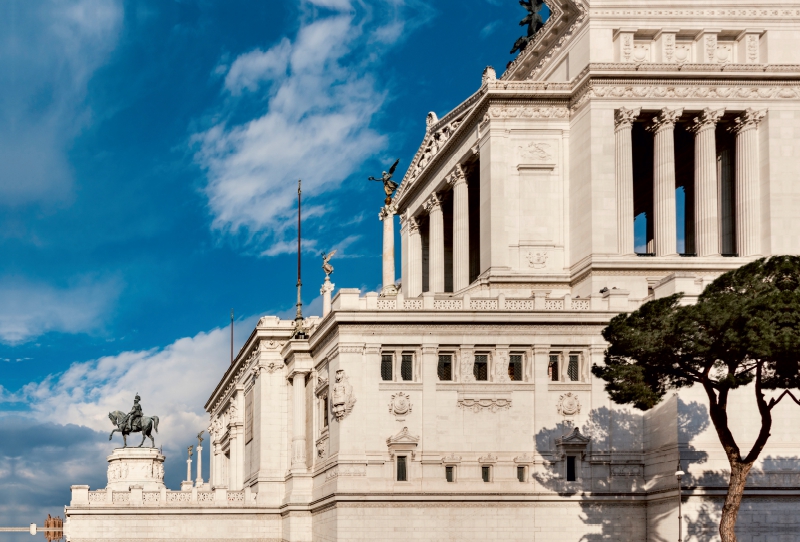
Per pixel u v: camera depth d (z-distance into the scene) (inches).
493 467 3863.2
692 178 5433.1
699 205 4699.8
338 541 3801.7
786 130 4704.7
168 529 4466.0
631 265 4532.5
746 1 4813.0
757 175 4717.0
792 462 3693.4
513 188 4788.4
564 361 3932.1
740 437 3722.9
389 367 3924.7
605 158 4645.7
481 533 3823.8
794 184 4672.7
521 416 3895.2
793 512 3666.3
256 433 4761.3
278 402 4677.7
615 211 4613.7
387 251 4630.9
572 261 4746.6
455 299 3954.2
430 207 5585.6
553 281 4692.4
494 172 4785.9
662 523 3722.9
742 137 4736.7
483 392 3897.6
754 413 3730.3
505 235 4753.9
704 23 4808.1
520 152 4817.9
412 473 3850.9
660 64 4687.5
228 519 4510.3
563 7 4990.2
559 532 3826.3
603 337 3609.7
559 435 3885.3
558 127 4837.6
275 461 4630.9
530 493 3828.7
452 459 3855.8
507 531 3826.3
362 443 3868.1
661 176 4697.3
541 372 3917.3
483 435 3882.9
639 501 3841.0
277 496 4574.3
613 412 3902.6
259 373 4717.0
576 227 4731.8
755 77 4712.1
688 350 3208.7
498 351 3924.7
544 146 4822.8
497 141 4810.5
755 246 4675.2
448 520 3826.3
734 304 3122.5
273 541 4517.7
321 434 4178.2
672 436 3713.1
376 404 3885.3
